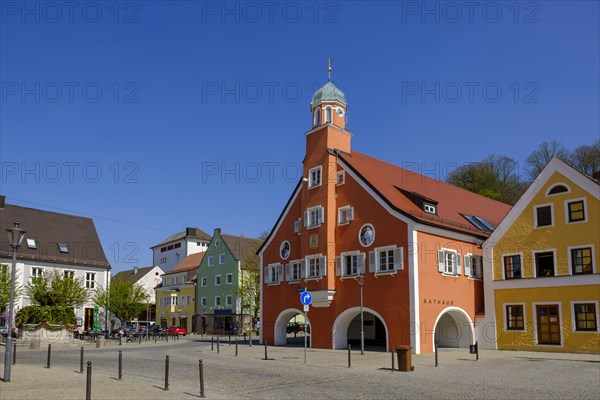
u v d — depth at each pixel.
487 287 36.00
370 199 36.06
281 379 20.06
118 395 15.51
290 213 42.50
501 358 28.39
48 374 20.52
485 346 35.66
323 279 37.31
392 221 34.50
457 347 36.88
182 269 90.12
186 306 85.38
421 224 33.84
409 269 33.12
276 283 42.56
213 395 16.16
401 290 33.31
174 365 25.36
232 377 20.72
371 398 15.68
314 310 38.50
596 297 31.00
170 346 42.19
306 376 20.97
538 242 33.91
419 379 19.91
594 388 17.48
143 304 63.28
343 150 39.97
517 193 70.75
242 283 71.69
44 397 14.96
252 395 16.34
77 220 64.25
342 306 36.56
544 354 30.80
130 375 21.16
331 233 37.72
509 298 34.81
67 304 48.22
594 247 31.47
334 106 40.12
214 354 32.53
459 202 44.81
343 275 36.88
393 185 38.94
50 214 62.59
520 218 34.97
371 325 43.56
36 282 47.31
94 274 59.81
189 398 15.35
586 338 31.08
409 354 22.66
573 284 31.98
